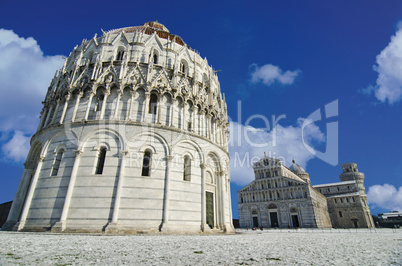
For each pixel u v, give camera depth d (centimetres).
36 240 1595
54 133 3200
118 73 3466
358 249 1442
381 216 17550
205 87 4262
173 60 3900
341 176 16538
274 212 10462
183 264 884
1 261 868
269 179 11131
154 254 1109
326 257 1097
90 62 3731
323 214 11606
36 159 3528
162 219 2825
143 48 3791
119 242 1587
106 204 2697
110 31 4166
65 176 2864
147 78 3447
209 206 3503
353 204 13425
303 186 10038
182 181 3156
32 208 2852
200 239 1997
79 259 953
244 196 11519
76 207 2675
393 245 1730
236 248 1409
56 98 3656
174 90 3541
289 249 1405
